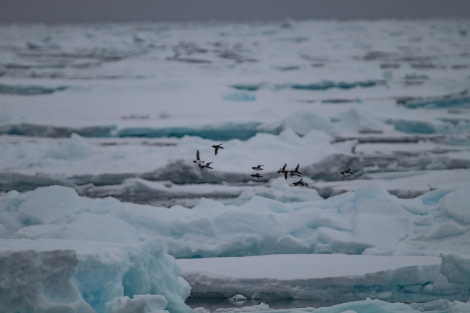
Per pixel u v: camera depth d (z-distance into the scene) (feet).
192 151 346.54
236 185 321.52
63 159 347.56
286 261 216.95
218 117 437.99
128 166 335.47
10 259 141.38
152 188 313.53
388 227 239.50
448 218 247.09
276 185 297.94
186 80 530.27
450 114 467.52
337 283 197.77
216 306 192.95
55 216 240.12
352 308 181.16
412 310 177.78
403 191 298.15
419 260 211.00
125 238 226.99
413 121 425.28
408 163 355.56
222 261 219.20
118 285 154.71
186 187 318.04
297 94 561.43
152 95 508.53
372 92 565.12
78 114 459.32
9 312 140.67
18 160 343.46
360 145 388.37
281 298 198.29
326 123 408.46
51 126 406.21
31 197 247.70
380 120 431.84
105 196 314.96
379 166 353.92
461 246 227.61
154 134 409.90
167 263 173.06
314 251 236.02
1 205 248.32
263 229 237.04
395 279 199.52
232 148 353.72
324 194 311.47
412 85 592.60
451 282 197.98
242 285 199.00
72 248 150.10
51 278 142.72
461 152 365.61
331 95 559.38
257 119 423.64
